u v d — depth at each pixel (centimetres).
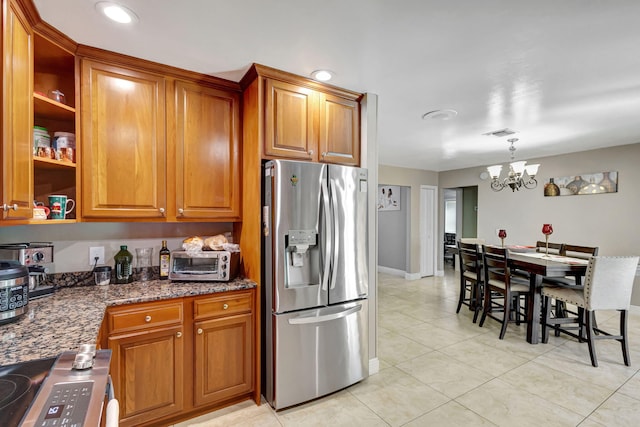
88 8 146
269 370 214
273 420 203
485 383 248
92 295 185
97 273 208
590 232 459
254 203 218
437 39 175
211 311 202
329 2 142
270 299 212
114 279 215
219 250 224
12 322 140
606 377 257
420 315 419
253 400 222
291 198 210
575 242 475
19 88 131
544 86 238
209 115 223
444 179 682
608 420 204
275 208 205
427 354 300
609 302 278
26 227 197
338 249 228
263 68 207
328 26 162
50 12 148
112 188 191
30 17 145
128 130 195
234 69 210
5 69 116
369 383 248
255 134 214
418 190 657
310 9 147
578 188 471
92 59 185
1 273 137
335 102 245
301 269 222
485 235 604
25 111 137
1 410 76
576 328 325
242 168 236
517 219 553
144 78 200
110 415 82
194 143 217
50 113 185
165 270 225
